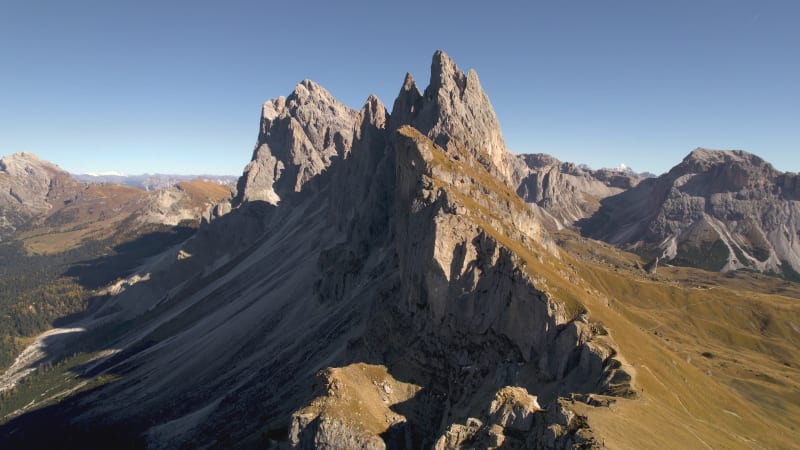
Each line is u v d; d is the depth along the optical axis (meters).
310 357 171.38
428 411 117.69
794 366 195.50
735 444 78.06
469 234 127.19
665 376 97.75
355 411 109.81
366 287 192.62
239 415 159.12
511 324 111.62
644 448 63.62
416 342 130.38
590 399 77.31
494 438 72.31
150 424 187.12
